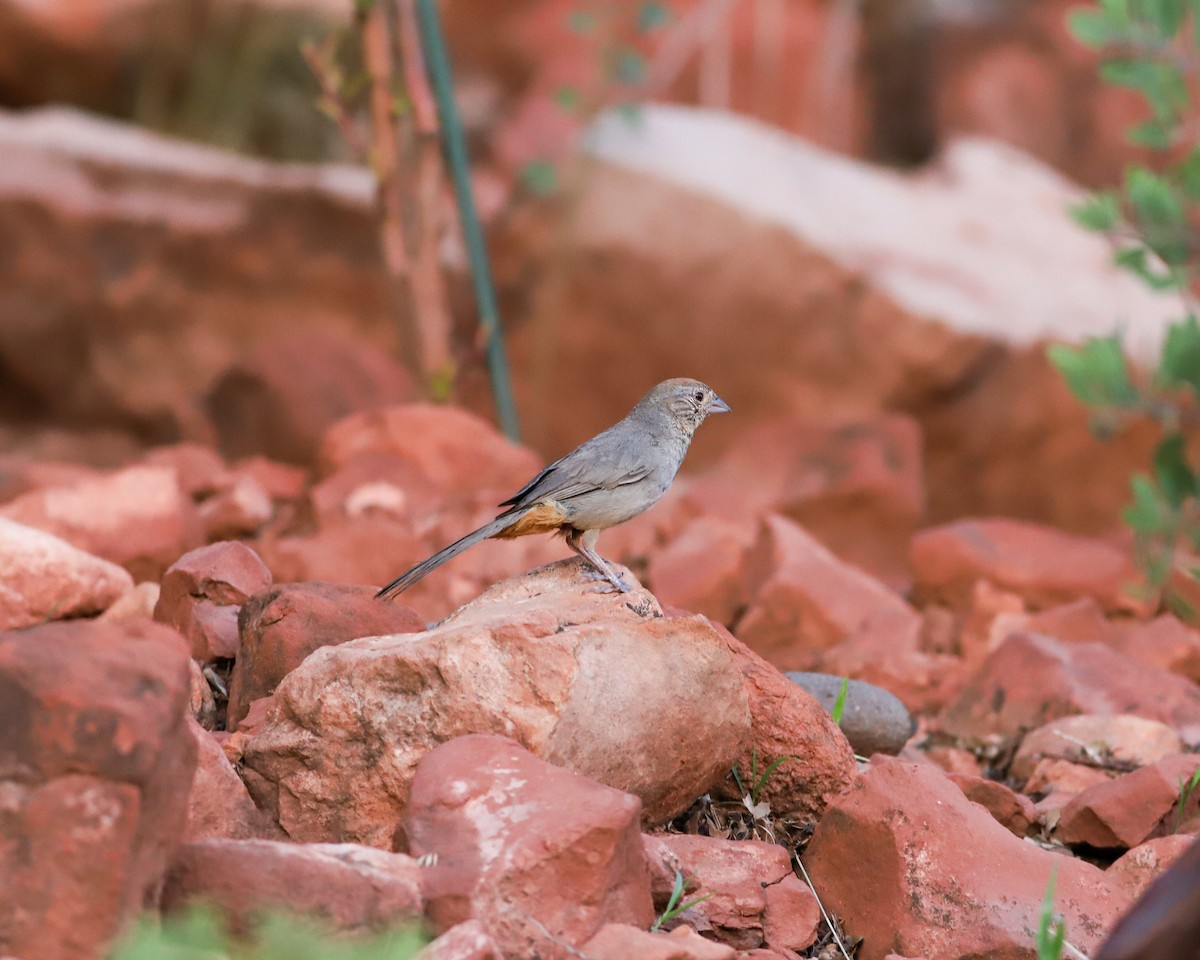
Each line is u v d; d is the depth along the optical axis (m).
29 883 4.91
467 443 13.27
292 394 15.47
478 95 21.88
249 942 5.44
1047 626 11.54
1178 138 12.26
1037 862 6.74
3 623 8.11
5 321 18.41
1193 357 12.05
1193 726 9.82
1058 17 25.61
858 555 14.36
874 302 17.06
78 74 21.88
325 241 18.47
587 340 17.59
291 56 22.25
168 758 5.20
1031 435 17.22
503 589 7.87
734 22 23.30
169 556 10.58
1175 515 12.06
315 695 6.66
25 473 12.52
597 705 6.58
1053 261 19.14
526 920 5.65
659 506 14.23
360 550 11.11
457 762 6.05
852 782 7.42
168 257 18.45
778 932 6.59
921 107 24.83
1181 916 5.09
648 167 17.44
